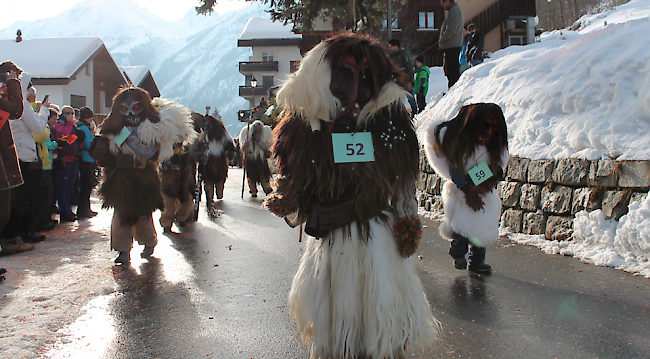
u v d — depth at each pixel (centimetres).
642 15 2666
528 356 314
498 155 486
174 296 450
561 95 703
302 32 2170
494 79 903
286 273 527
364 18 2155
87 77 3516
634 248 515
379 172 264
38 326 374
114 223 569
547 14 3650
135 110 557
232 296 448
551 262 543
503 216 722
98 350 332
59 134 907
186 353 327
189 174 811
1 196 509
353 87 262
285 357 321
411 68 990
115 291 466
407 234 268
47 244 693
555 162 636
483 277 493
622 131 580
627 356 311
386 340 260
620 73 633
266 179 1322
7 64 516
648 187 524
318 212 272
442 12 2583
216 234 768
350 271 265
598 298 420
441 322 373
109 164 564
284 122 278
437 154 504
